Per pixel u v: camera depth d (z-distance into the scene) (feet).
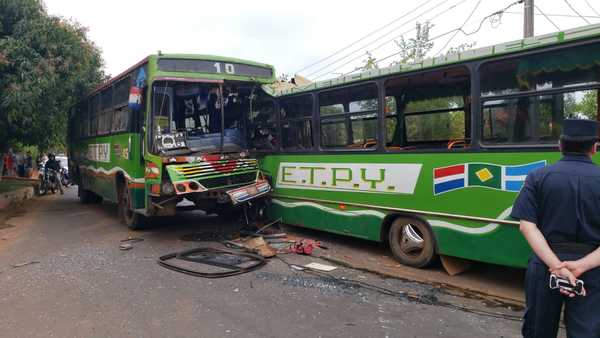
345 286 18.98
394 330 14.64
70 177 57.72
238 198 27.12
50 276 21.12
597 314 8.95
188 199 27.89
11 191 51.47
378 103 22.74
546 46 16.55
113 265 22.77
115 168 34.83
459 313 15.99
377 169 22.85
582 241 9.20
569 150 9.79
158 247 26.71
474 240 18.85
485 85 18.47
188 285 19.33
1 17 39.09
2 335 14.73
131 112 30.37
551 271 9.14
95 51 51.96
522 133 17.39
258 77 31.30
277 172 29.45
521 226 9.77
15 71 38.63
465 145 20.92
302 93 27.20
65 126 60.80
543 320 9.62
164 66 27.91
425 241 21.02
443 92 23.18
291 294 18.10
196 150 28.60
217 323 15.33
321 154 26.08
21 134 46.29
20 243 29.04
